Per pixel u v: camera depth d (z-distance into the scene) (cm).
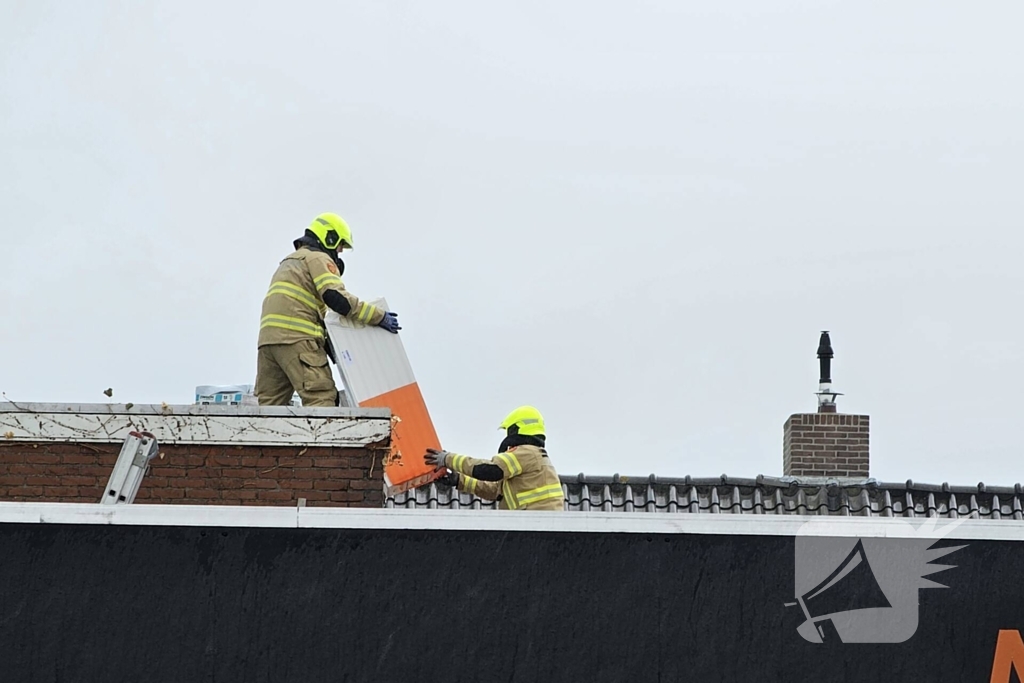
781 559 1116
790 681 1102
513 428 1448
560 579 1105
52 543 1094
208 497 1320
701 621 1105
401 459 1427
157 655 1084
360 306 1438
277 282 1448
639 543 1114
